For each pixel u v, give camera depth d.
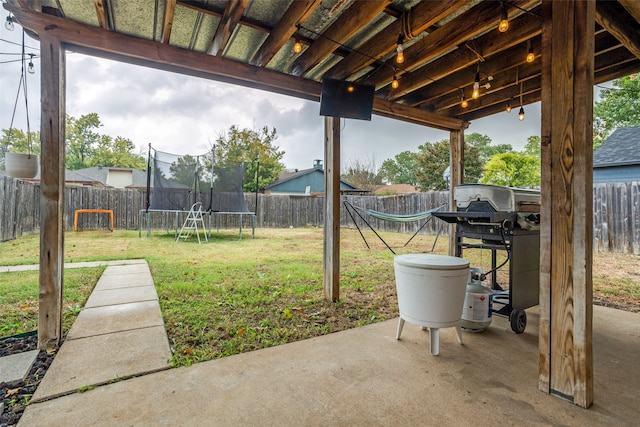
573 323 1.57
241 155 21.41
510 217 2.49
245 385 1.70
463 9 2.39
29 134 3.30
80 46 2.35
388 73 3.16
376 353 2.10
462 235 2.91
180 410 1.48
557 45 1.63
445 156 20.19
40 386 1.65
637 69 3.15
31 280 3.68
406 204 10.79
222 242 8.21
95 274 4.17
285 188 21.09
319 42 2.69
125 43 2.40
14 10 2.03
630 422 1.41
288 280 4.08
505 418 1.44
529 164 16.95
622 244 6.16
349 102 3.19
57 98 2.17
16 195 7.36
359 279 4.28
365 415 1.46
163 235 9.49
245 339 2.30
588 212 1.54
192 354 2.04
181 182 8.81
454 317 2.11
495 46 2.67
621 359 2.02
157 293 3.38
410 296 2.16
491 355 2.09
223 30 2.36
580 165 1.55
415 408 1.51
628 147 9.08
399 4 2.31
